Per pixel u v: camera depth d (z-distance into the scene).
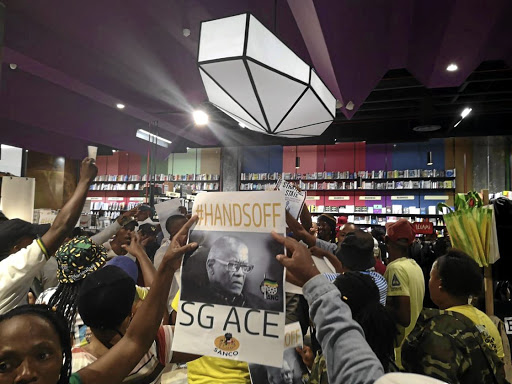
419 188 10.98
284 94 2.01
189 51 5.42
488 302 2.31
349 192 11.67
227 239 0.97
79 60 5.09
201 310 0.96
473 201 2.43
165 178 13.12
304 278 0.85
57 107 6.68
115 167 13.80
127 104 6.46
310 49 4.16
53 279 2.54
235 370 1.55
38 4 3.95
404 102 8.97
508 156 10.63
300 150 12.48
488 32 4.18
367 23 3.85
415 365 1.39
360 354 0.73
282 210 0.94
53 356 0.71
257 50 1.85
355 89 5.52
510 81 7.81
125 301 1.11
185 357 1.29
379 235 5.62
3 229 1.62
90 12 4.10
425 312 1.49
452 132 10.18
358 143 12.03
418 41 4.80
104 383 0.86
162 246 2.49
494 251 2.28
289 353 1.46
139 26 4.58
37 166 10.70
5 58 4.57
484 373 1.35
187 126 8.86
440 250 4.41
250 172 12.84
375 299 1.20
